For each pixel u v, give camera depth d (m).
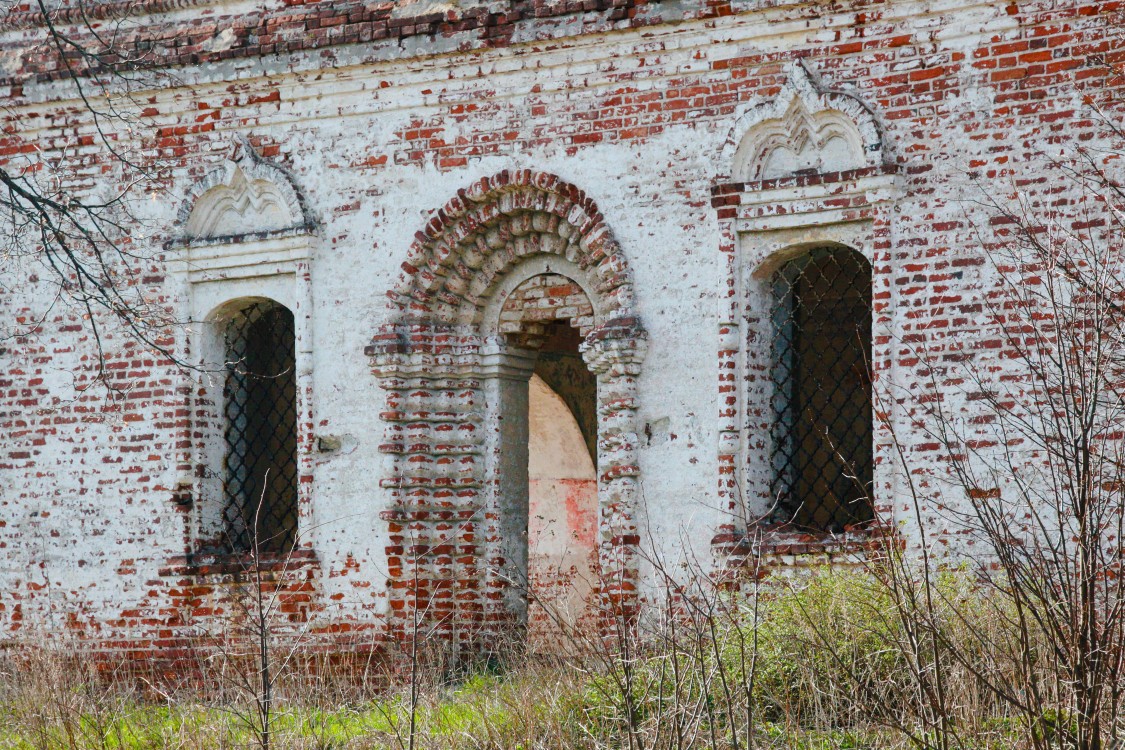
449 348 16.55
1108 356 11.81
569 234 15.98
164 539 17.41
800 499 15.73
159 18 17.84
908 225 14.29
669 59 15.48
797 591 12.40
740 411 14.98
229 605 16.98
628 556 15.25
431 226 16.41
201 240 17.47
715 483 14.99
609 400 15.48
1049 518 13.38
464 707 12.95
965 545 13.70
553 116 15.99
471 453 16.48
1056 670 9.35
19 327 18.28
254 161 17.25
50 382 18.09
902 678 10.68
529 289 16.44
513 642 15.16
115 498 17.69
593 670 11.95
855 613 11.76
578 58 15.83
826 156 14.81
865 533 14.23
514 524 16.64
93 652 17.56
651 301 15.44
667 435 15.27
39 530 18.00
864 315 16.00
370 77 16.80
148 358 17.67
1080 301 13.38
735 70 15.19
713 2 15.11
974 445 13.81
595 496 21.58
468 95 16.39
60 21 18.17
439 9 16.36
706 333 15.17
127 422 17.70
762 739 10.89
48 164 18.02
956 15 14.20
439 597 16.30
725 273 15.02
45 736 12.83
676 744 10.34
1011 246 13.63
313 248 16.97
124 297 17.83
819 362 16.34
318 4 17.00
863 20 14.59
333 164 17.00
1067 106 13.73
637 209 15.55
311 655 16.42
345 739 12.19
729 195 15.02
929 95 14.29
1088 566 9.60
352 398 16.72
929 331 14.12
